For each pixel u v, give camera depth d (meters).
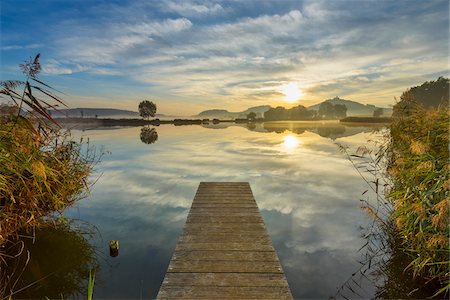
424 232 3.47
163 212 6.79
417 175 4.00
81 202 7.46
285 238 5.39
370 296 3.64
